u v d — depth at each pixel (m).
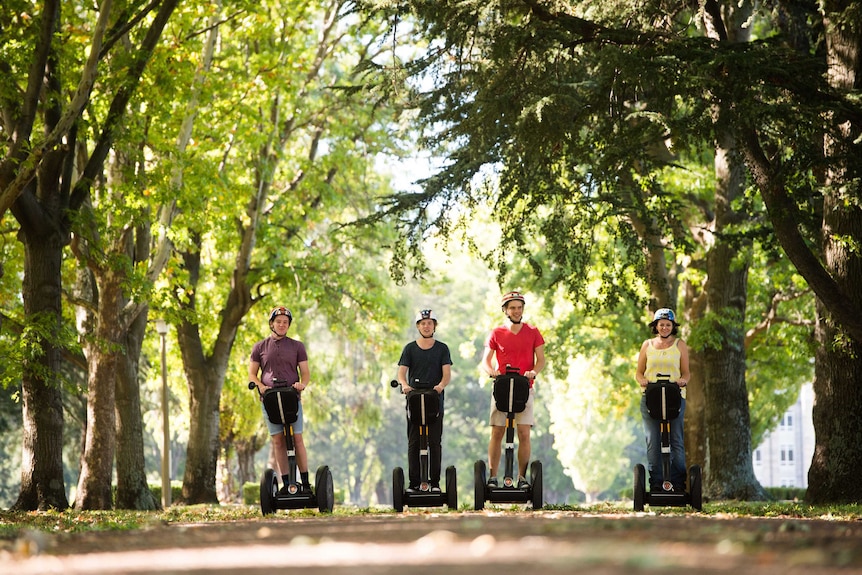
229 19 37.09
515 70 26.28
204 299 50.59
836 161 23.55
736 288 41.94
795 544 9.77
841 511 21.66
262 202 48.03
